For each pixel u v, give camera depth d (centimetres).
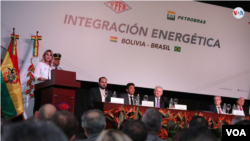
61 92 360
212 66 689
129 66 638
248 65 713
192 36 682
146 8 659
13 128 67
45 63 581
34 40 581
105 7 634
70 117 184
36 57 577
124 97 557
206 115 451
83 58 611
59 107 354
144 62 647
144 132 180
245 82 708
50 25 595
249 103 713
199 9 692
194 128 122
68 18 608
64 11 606
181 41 675
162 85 655
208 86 683
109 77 625
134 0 653
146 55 650
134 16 650
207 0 702
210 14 698
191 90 673
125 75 634
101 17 629
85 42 614
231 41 708
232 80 699
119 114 399
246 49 716
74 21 611
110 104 399
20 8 579
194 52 681
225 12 709
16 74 519
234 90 699
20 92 512
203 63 684
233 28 711
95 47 620
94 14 626
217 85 689
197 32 687
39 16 589
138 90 675
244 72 709
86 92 646
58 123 179
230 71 700
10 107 493
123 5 645
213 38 696
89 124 203
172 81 662
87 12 621
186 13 683
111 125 395
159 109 423
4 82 496
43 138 65
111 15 636
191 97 706
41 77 571
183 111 438
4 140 66
